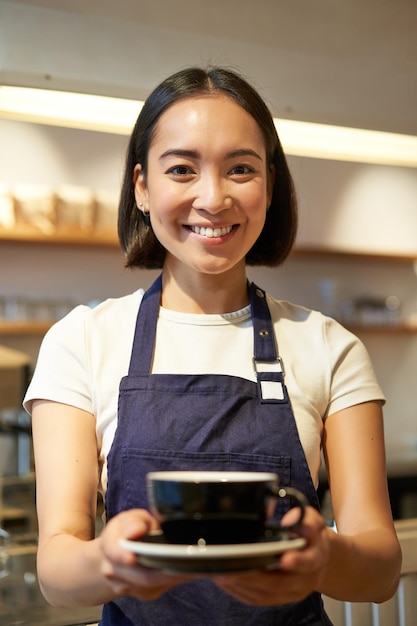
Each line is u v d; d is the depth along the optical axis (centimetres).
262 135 127
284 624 118
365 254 522
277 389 125
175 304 132
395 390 550
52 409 123
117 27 157
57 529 112
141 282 473
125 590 87
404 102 188
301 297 523
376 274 548
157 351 128
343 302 523
